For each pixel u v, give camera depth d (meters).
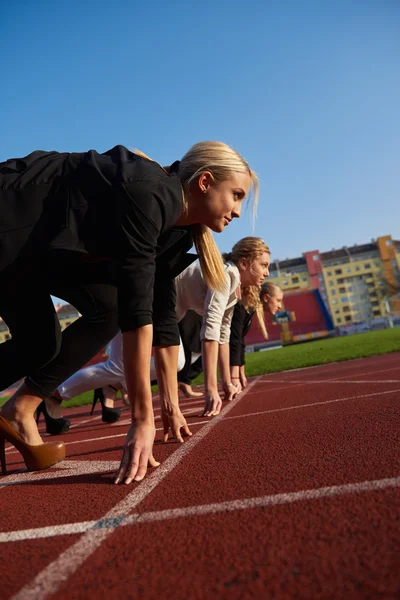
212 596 0.84
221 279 2.43
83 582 0.96
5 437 2.23
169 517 1.29
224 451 2.09
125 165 1.79
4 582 1.01
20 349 2.15
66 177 1.82
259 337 39.88
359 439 1.95
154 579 0.94
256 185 2.21
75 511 1.47
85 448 2.87
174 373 2.55
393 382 4.04
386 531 1.01
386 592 0.78
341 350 12.32
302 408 3.17
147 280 1.79
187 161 1.99
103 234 1.75
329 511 1.17
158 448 2.40
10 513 1.56
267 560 0.96
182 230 2.15
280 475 1.57
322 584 0.83
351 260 85.25
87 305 2.30
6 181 1.76
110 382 3.97
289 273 86.44
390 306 83.88
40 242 1.73
